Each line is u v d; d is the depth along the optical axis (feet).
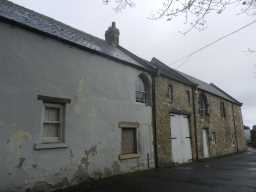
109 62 36.65
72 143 29.01
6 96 23.70
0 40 24.27
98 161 31.94
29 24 27.89
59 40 29.73
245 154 74.69
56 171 26.76
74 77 30.83
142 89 43.86
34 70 26.58
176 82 52.37
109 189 26.00
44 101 27.30
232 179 30.86
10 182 22.70
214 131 68.23
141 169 38.88
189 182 29.12
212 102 70.59
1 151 22.48
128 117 38.17
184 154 50.67
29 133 24.91
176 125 49.90
